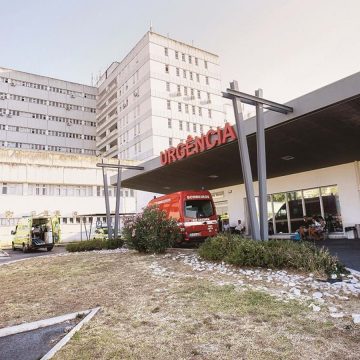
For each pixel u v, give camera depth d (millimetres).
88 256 14148
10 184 38406
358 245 12555
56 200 40219
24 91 65188
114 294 6879
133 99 56812
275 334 4230
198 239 15109
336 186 16922
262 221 10414
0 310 6273
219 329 4504
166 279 7902
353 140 13070
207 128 57406
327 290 6129
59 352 4008
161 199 17156
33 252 23656
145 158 52062
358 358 3543
